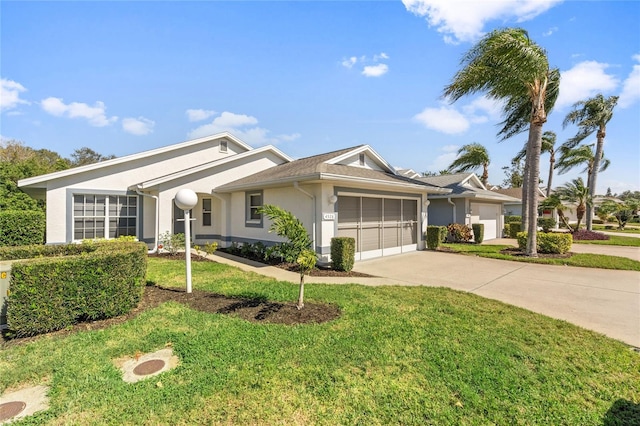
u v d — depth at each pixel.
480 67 10.92
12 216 11.63
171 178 11.68
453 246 14.59
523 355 3.62
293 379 3.07
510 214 28.78
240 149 16.17
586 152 21.81
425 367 3.32
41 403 2.77
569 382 3.09
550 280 7.77
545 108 14.16
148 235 12.94
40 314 4.15
